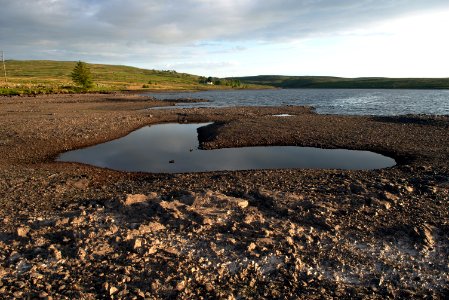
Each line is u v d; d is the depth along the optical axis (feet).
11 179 66.13
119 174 75.97
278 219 43.52
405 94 458.91
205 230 40.73
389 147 98.43
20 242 38.91
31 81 471.62
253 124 139.95
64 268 33.83
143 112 194.70
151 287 30.81
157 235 39.47
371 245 37.73
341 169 76.07
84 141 111.96
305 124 140.26
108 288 30.60
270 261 34.86
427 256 35.76
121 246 37.40
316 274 33.12
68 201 53.78
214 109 216.13
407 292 30.48
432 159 82.33
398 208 46.01
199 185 59.16
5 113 181.68
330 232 40.37
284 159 90.53
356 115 176.14
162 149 105.29
